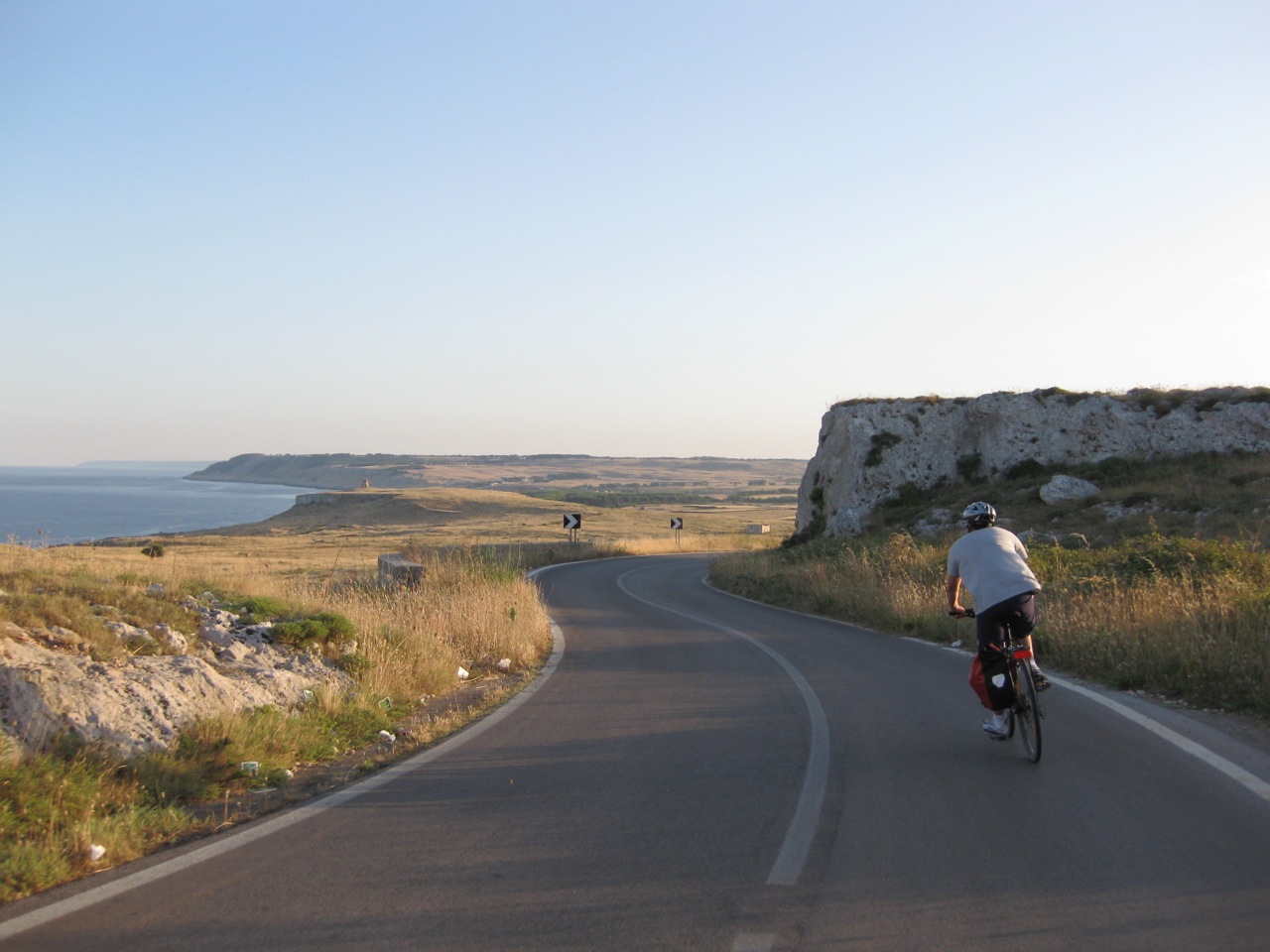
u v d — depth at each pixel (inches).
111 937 162.4
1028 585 269.1
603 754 289.9
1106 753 270.8
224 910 173.0
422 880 186.5
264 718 300.5
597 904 171.5
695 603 907.4
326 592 539.8
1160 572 552.4
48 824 215.0
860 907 166.7
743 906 168.6
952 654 492.1
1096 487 1117.7
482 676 462.9
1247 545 729.0
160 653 327.3
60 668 276.8
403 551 891.4
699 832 211.0
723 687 406.3
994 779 248.1
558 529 3708.2
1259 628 374.3
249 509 6348.4
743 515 5014.8
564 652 551.8
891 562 800.9
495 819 225.5
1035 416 1272.1
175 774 255.8
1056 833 203.8
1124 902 166.4
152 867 197.9
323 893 180.2
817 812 223.0
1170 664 366.6
